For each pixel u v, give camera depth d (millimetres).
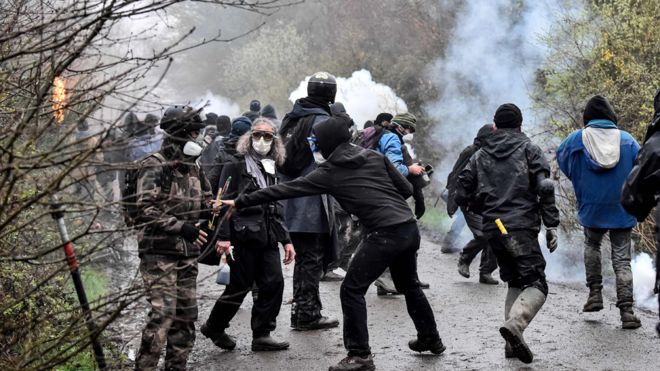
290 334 8531
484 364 7117
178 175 6176
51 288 6406
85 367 6766
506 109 7414
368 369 6902
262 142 7684
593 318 8750
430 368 7070
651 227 11148
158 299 6145
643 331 8117
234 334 8711
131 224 5480
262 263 7781
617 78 12883
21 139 5203
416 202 9680
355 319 6883
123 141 4605
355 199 6824
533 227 7152
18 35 4746
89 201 5062
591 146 8297
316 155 8156
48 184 4695
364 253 6855
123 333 8422
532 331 8211
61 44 4621
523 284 7094
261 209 7633
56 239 6242
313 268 8625
